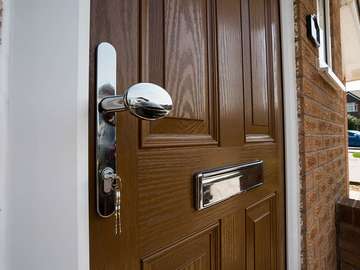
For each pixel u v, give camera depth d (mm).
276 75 1109
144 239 520
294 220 1144
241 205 853
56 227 360
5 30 333
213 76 735
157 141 556
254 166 913
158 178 556
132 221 494
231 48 818
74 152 374
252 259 896
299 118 1189
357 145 8008
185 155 627
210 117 720
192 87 658
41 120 354
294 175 1153
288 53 1161
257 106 959
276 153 1089
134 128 507
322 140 1489
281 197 1126
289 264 1133
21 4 347
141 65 521
